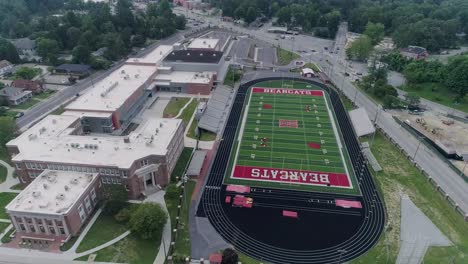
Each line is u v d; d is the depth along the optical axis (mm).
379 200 97812
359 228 88062
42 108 148000
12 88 153875
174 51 191125
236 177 106562
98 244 82250
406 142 127250
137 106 143375
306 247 82500
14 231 86000
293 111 148875
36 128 112375
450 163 114375
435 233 86688
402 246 81938
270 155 117812
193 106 150250
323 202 96750
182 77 166875
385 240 84375
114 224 88062
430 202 97500
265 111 148500
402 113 148750
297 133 131750
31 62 198375
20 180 99875
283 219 90625
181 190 100312
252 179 105812
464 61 159500
